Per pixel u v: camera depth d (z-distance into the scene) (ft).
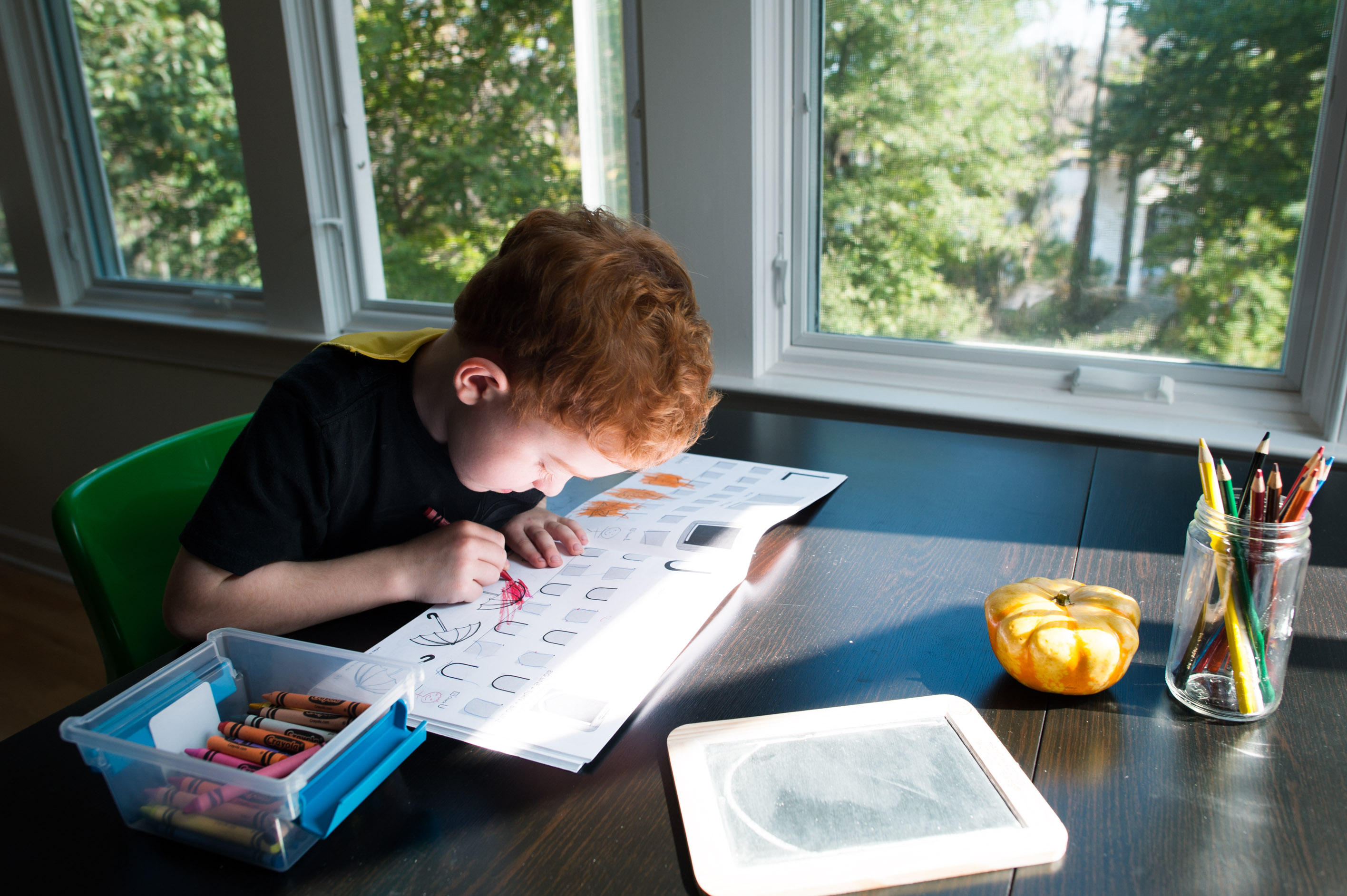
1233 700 1.71
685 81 4.50
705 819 1.44
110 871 1.37
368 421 2.50
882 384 4.75
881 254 4.76
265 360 6.33
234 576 2.18
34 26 6.64
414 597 2.23
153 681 1.67
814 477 3.10
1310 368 3.92
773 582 2.33
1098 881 1.33
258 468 2.26
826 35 4.50
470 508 2.77
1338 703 1.76
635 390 2.04
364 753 1.55
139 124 6.66
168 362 6.73
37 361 7.45
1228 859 1.37
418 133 5.73
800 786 1.52
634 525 2.68
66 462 7.63
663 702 1.79
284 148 5.80
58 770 1.61
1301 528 1.62
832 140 4.67
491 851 1.40
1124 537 2.57
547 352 2.02
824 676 1.88
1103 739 1.66
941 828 1.42
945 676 1.88
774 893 1.31
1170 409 4.17
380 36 5.59
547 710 1.76
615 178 5.21
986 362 4.64
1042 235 4.36
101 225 7.18
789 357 5.05
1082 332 4.43
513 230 2.29
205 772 1.37
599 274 2.03
